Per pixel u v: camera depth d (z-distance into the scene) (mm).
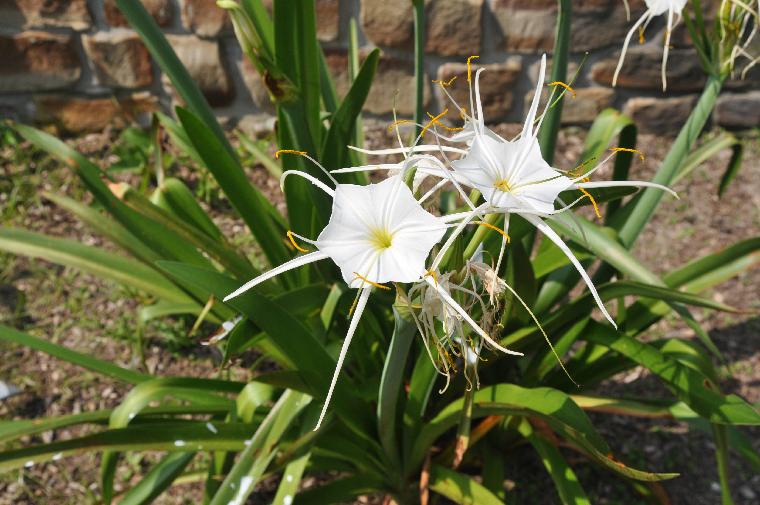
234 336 601
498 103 1355
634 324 795
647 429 907
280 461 613
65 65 1303
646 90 1348
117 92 1339
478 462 824
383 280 385
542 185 410
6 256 1140
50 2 1249
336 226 395
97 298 1085
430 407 795
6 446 884
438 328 538
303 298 695
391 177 402
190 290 775
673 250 1155
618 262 702
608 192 621
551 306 779
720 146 846
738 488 843
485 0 1263
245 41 576
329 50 1288
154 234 754
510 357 817
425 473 714
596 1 1260
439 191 497
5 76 1299
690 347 722
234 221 1203
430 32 1278
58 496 840
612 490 830
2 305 1065
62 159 727
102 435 610
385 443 681
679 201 1248
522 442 833
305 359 621
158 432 630
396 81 1324
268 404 762
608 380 971
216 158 692
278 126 696
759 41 1103
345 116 676
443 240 477
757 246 767
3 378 968
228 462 743
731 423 617
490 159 413
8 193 1235
